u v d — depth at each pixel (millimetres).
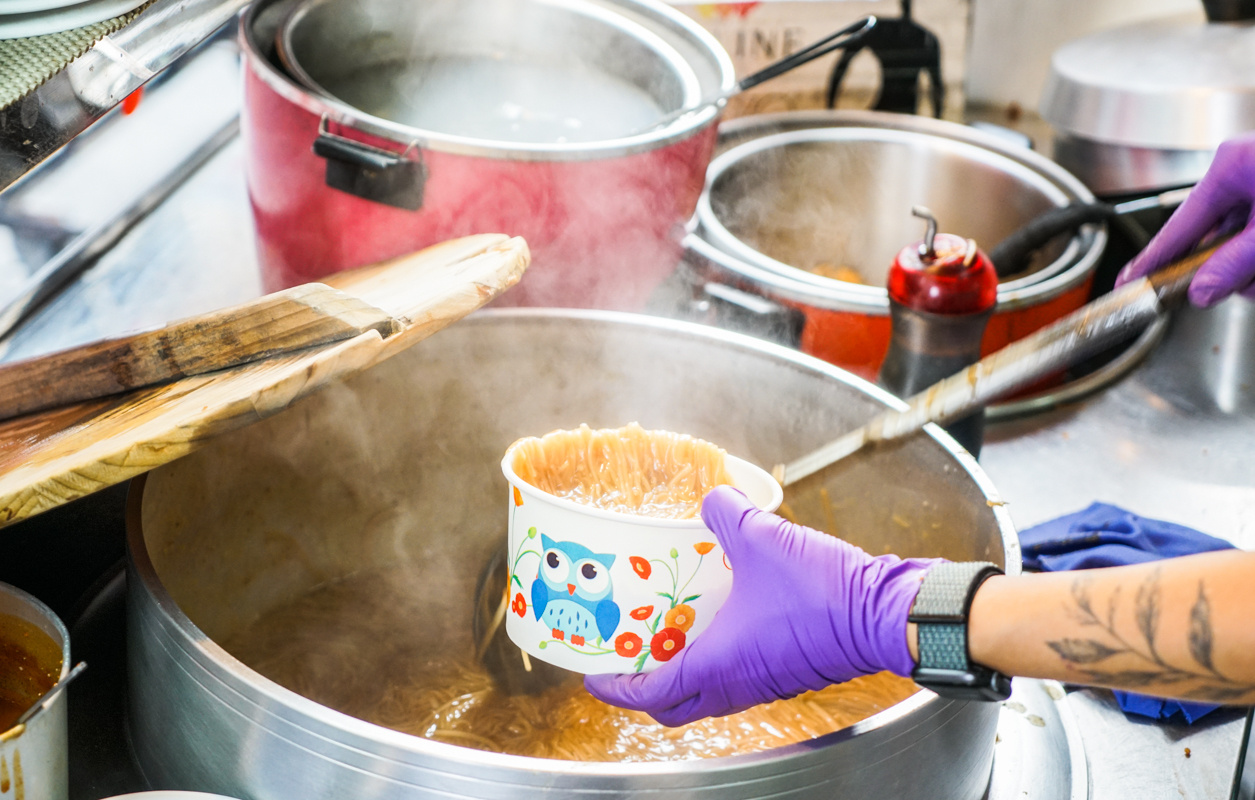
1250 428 1423
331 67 1323
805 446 1028
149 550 810
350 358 667
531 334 1051
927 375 1083
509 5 1379
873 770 641
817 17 1796
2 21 656
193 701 671
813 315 1289
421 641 1037
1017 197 1629
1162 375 1520
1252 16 1801
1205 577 590
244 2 867
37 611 696
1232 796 860
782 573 709
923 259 1064
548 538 710
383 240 1097
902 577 700
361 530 1108
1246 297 919
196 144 1650
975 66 2033
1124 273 1048
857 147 1694
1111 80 1672
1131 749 938
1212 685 596
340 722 602
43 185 1460
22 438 703
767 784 603
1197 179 1656
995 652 638
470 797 592
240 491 974
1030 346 793
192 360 721
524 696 940
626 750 878
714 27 1771
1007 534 788
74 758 815
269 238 1195
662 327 1042
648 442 810
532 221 1072
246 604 1025
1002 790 846
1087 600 613
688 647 741
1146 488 1301
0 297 1300
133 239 1466
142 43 715
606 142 1069
